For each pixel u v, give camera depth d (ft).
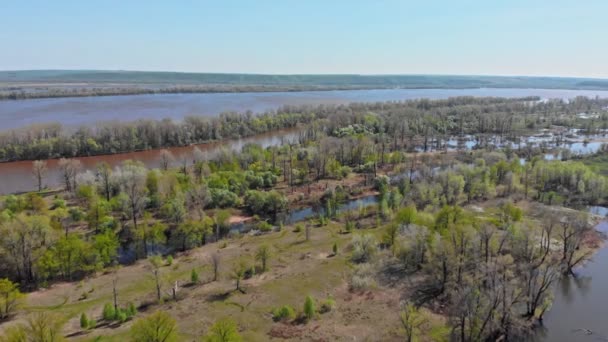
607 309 204.03
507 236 238.27
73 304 201.87
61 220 305.12
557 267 216.95
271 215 348.79
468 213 302.66
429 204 327.88
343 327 179.83
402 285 216.54
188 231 276.41
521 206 337.52
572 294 218.18
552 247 256.52
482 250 226.17
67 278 232.73
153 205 345.10
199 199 334.65
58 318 165.27
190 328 177.47
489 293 170.09
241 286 217.56
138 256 268.00
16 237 226.99
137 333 148.87
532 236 232.12
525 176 387.96
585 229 243.40
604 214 336.29
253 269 232.53
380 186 403.34
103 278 233.55
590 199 362.33
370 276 222.89
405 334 173.78
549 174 386.52
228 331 155.12
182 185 362.94
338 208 358.43
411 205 296.30
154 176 367.66
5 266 228.43
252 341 168.35
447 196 345.51
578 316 197.36
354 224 310.86
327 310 193.36
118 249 277.85
